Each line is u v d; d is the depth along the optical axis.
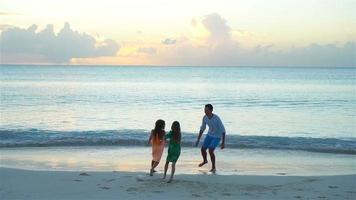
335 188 10.98
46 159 15.47
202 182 11.27
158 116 32.50
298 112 36.03
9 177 11.70
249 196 9.84
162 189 10.27
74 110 35.72
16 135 21.45
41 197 9.56
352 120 31.20
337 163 15.38
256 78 120.12
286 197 9.85
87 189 10.27
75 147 18.19
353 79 112.12
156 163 11.91
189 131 25.33
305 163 15.32
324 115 34.03
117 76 133.62
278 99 48.03
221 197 9.65
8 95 49.75
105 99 46.19
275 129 27.00
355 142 20.44
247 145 18.75
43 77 112.88
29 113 33.22
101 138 19.91
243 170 13.78
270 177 12.26
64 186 10.59
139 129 25.09
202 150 13.41
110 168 13.79
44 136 21.16
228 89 65.62
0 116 31.36
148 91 59.47
